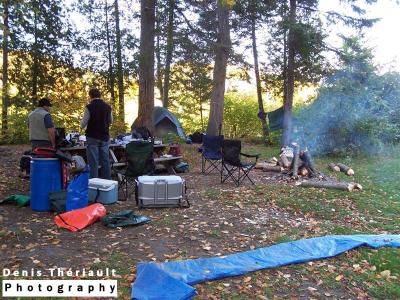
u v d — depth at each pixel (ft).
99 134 20.81
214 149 29.58
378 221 18.92
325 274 12.17
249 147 53.52
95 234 14.67
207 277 11.23
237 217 17.70
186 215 17.57
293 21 42.47
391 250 14.37
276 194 22.74
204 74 47.73
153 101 38.45
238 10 45.14
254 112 69.26
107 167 21.53
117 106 51.49
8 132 45.14
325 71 46.37
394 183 29.07
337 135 45.03
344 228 16.99
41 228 15.07
